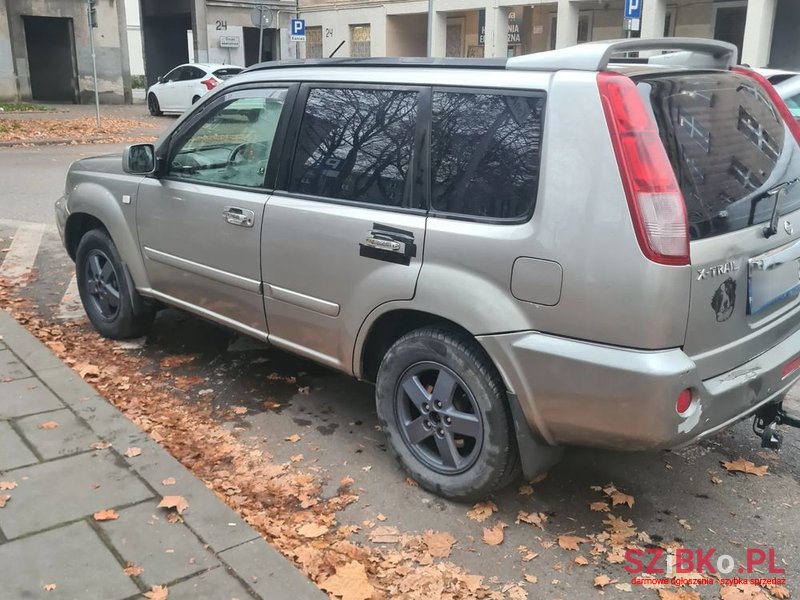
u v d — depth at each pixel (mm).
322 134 3850
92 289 5492
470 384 3285
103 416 3967
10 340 4980
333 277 3711
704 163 3043
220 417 4367
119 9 27484
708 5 22516
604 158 2826
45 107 24656
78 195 5328
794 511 3547
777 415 3584
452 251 3217
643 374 2777
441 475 3514
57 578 2758
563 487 3717
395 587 2945
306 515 3398
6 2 24844
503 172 3123
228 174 4352
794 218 3488
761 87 3713
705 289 2881
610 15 24203
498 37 26562
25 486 3311
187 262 4574
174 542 2979
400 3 29391
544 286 2957
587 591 2973
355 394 4723
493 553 3188
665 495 3664
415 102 3461
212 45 31109
